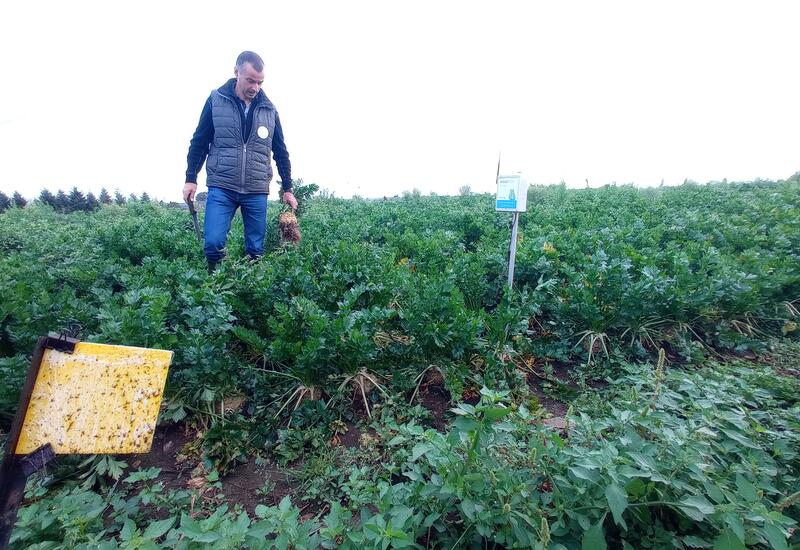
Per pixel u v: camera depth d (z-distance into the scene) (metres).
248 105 4.91
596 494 1.65
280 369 3.36
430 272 4.62
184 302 3.51
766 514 1.43
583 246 5.66
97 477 2.37
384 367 3.33
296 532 1.63
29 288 3.51
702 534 1.73
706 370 3.34
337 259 4.74
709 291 3.94
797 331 4.48
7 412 2.62
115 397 1.58
